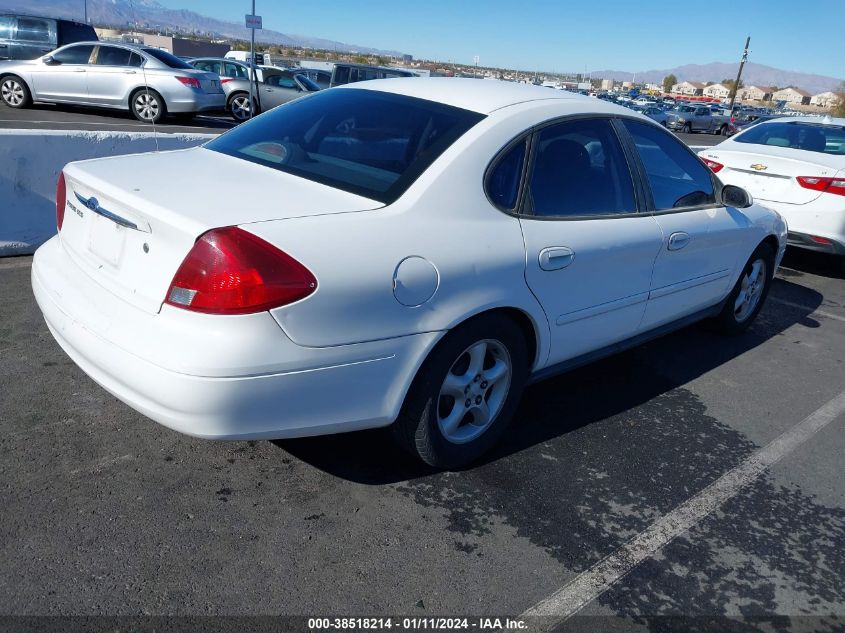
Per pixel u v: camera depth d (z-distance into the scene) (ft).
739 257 14.61
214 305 7.06
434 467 9.61
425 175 8.70
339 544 8.06
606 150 11.07
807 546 8.89
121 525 8.00
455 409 9.37
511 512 8.96
